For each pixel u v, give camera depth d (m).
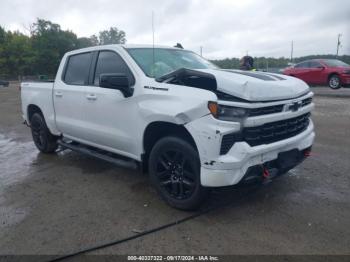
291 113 3.56
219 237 3.20
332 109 10.50
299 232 3.24
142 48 4.46
